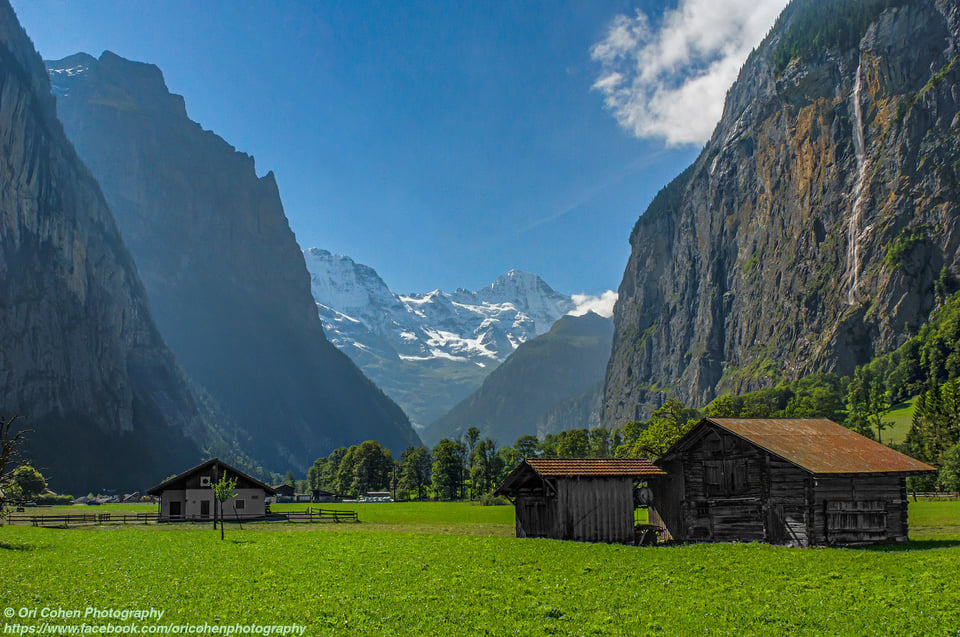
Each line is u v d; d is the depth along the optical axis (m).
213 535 68.06
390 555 46.72
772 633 24.97
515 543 51.28
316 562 43.66
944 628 24.98
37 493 184.38
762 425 54.53
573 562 40.88
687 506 54.91
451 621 27.20
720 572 36.56
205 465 102.12
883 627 25.27
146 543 58.38
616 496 54.28
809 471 45.84
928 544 47.44
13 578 36.50
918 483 125.12
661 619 27.11
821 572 35.88
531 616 27.92
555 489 53.09
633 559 41.81
